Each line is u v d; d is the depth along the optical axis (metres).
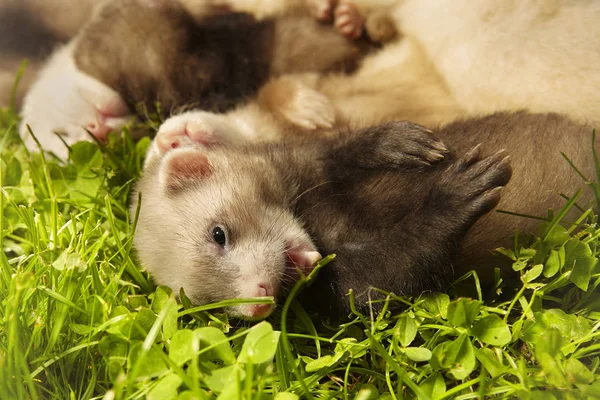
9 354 0.33
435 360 0.34
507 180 0.36
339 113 0.44
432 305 0.36
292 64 0.46
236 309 0.36
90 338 0.35
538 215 0.37
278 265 0.36
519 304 0.36
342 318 0.37
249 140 0.42
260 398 0.32
